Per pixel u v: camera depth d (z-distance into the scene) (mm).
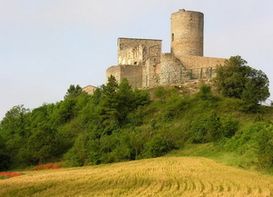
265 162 57125
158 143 80250
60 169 76312
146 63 108312
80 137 92000
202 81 102062
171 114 93250
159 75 106000
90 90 125938
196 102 95125
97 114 97500
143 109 97625
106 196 41562
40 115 112438
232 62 95875
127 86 100500
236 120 83562
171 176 52719
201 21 107812
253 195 40938
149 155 79438
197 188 44781
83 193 43406
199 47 107375
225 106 91688
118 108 97125
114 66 110938
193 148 78375
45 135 93812
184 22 106500
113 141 85750
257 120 82375
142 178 51531
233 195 41000
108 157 81875
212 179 49969
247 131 72438
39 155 92188
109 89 98625
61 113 108125
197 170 57281
